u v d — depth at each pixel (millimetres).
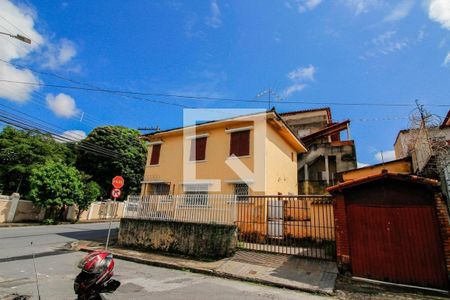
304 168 21656
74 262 8250
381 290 5973
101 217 26719
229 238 8734
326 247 9117
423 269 6156
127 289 5676
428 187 6531
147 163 16375
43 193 19047
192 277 6957
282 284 6262
